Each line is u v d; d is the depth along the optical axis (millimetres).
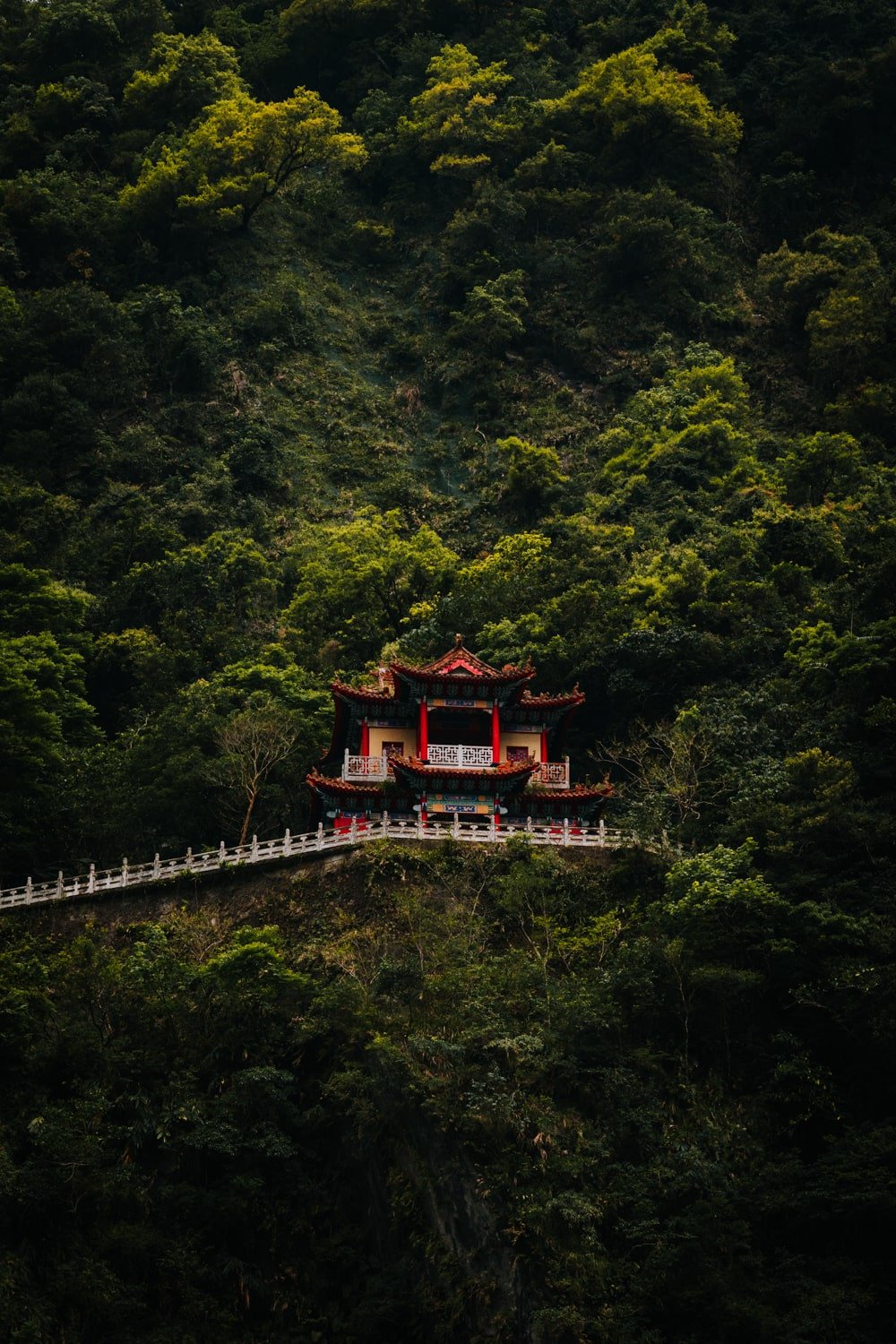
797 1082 62125
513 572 107562
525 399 145250
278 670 99500
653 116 162500
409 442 144000
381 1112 60906
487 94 170625
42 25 176875
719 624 95750
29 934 71562
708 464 128375
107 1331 56594
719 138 164875
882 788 74938
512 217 156875
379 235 163125
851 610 91188
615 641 92312
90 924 71875
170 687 104500
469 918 67875
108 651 108000
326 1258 59844
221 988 64562
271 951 64875
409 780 74062
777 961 65188
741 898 65000
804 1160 60938
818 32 178500
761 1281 56156
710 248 157125
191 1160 61250
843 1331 53938
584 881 71000
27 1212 58031
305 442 141000
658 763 81875
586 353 149250
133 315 146625
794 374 149125
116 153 167000
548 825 75625
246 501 132375
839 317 145750
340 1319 58844
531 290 154625
